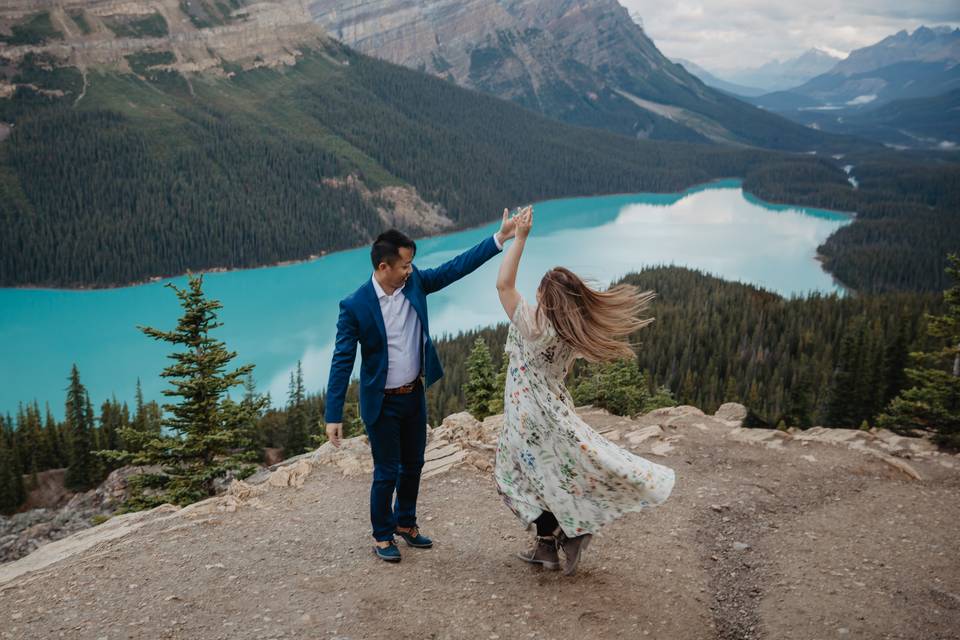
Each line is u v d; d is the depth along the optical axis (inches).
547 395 169.8
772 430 359.6
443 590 180.1
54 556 214.2
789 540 224.5
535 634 160.6
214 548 207.0
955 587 188.9
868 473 299.9
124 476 1387.8
